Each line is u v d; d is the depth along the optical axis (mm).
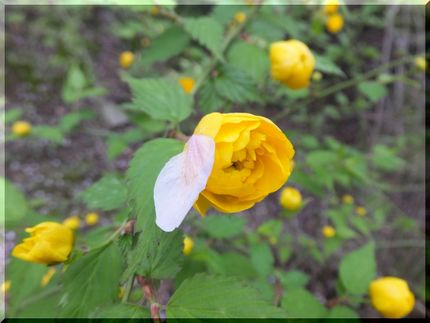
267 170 146
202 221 292
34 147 585
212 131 132
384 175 626
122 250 161
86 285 177
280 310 154
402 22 667
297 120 610
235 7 301
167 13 264
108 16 771
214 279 161
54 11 698
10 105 616
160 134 411
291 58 256
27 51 685
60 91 657
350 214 462
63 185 553
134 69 580
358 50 694
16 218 253
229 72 262
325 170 381
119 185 225
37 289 279
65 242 175
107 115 637
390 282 254
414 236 545
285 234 438
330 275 502
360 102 623
